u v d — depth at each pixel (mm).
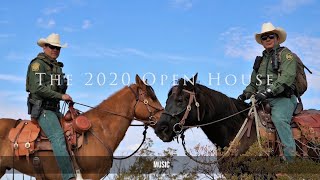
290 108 6594
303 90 6930
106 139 7168
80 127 6887
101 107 7387
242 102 6930
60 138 6789
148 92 7582
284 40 7168
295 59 6723
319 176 5789
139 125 7641
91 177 6980
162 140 6398
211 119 6465
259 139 6332
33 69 6945
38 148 6797
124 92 7539
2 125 7008
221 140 6547
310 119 6812
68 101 7137
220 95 6590
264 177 6117
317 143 6562
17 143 6785
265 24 7082
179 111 6375
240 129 6488
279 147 6402
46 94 6859
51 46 7207
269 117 6590
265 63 6922
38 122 6910
